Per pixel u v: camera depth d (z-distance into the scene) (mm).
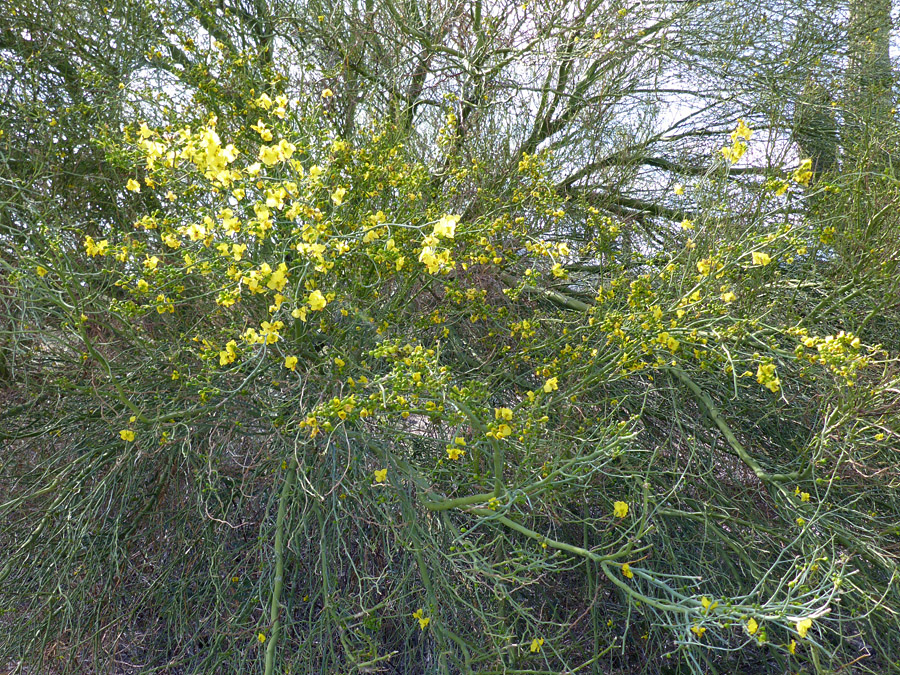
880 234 2984
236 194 1952
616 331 2383
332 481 2535
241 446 2900
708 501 2926
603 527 3059
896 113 3953
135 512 2943
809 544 2592
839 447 2510
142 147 2162
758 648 3025
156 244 2945
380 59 4180
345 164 2521
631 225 3770
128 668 2932
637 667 3082
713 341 2697
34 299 2418
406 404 1910
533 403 2160
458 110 3998
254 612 2996
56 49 3475
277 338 2014
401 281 2777
